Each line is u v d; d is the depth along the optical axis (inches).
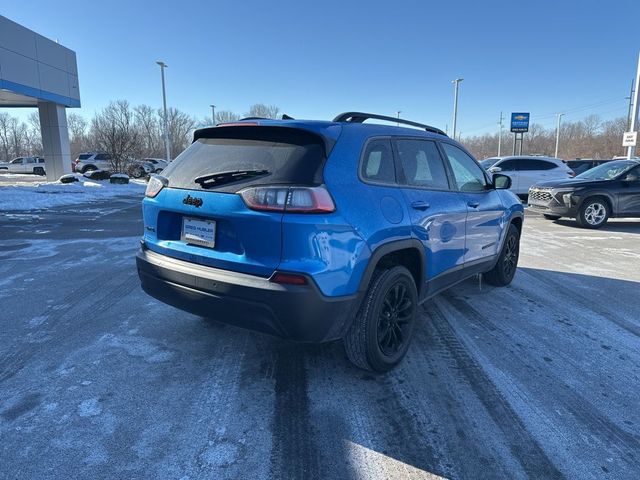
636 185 398.3
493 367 130.3
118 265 243.3
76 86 987.9
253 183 104.0
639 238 350.6
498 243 192.4
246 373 124.0
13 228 375.9
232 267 106.3
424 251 132.8
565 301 191.0
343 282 104.4
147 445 93.3
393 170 126.3
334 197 103.0
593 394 116.6
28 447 91.8
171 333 149.8
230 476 85.1
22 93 796.0
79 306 175.2
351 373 125.1
